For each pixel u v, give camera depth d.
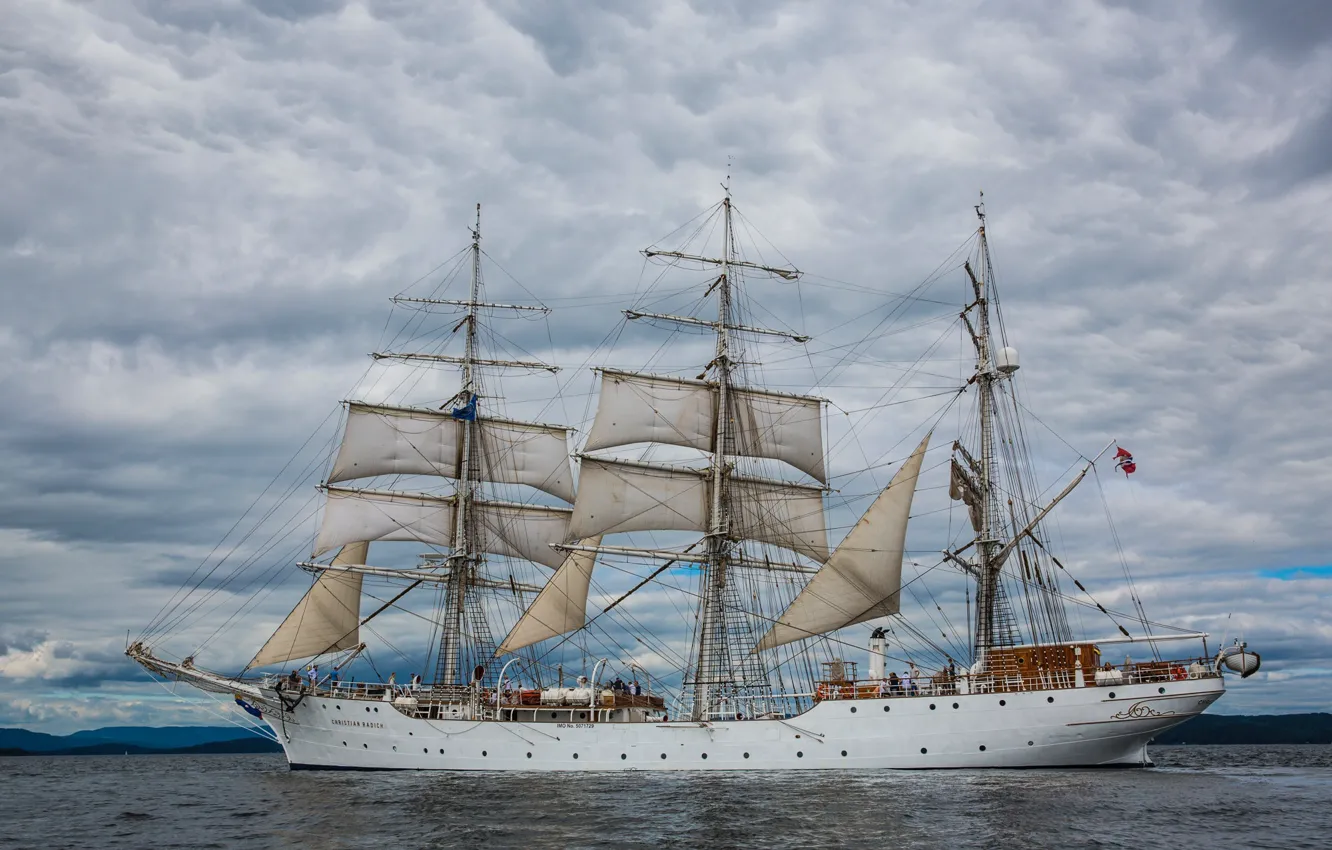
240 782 77.25
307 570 84.44
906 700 68.44
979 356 81.44
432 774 71.19
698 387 89.25
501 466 92.06
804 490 89.44
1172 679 67.31
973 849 43.19
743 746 69.50
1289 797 57.94
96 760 181.00
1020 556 78.12
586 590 88.19
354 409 89.31
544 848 43.72
